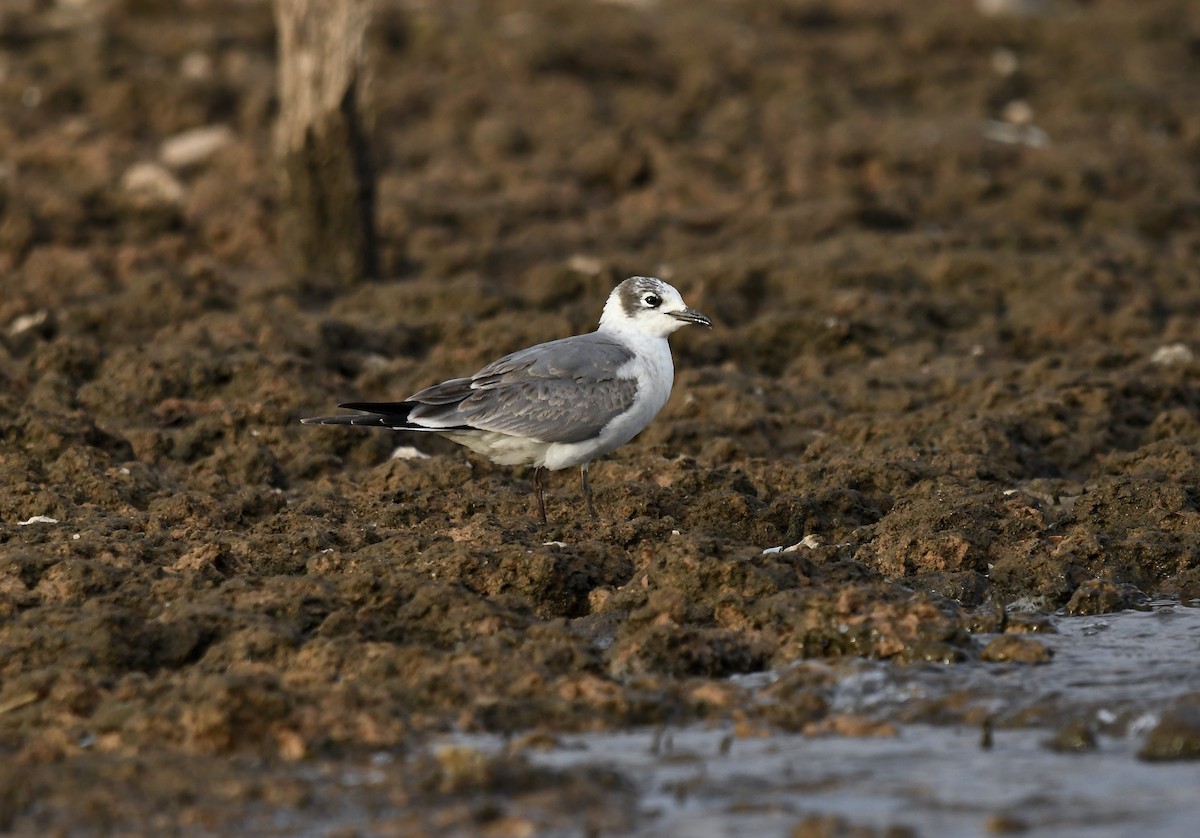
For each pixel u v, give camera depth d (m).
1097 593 12.31
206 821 8.93
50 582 11.89
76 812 9.05
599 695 10.50
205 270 21.25
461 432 13.98
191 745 9.74
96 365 18.05
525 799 9.14
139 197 24.03
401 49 31.94
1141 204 25.17
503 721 10.30
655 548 12.88
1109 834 8.62
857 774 9.51
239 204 24.20
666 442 16.44
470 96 29.14
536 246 23.66
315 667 10.84
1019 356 20.11
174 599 11.79
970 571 12.71
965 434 15.77
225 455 15.45
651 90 30.45
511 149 27.47
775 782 9.41
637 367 14.29
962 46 33.72
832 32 34.66
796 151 27.16
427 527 13.74
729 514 13.80
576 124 28.28
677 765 9.67
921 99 31.19
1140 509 13.78
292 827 8.88
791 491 14.78
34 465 14.91
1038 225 24.67
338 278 22.17
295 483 15.59
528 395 13.84
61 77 28.03
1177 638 11.59
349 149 21.83
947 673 10.91
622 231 24.38
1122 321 20.20
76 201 23.86
